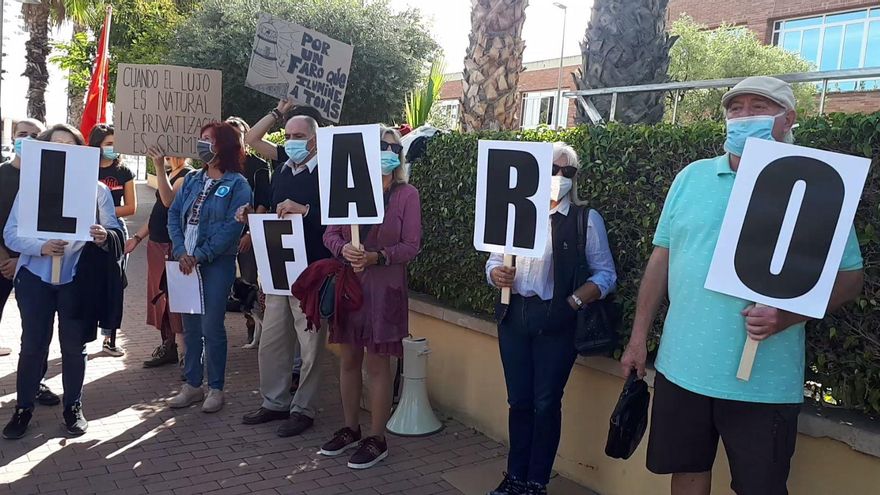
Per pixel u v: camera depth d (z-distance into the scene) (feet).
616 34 16.24
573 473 13.60
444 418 16.72
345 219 12.78
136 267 38.60
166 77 18.72
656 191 11.91
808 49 66.23
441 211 17.04
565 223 11.59
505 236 11.51
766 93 8.45
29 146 13.26
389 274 13.25
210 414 16.19
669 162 11.68
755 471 8.32
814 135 9.92
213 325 16.07
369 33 46.44
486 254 15.55
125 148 18.62
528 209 11.27
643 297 9.66
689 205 8.91
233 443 14.57
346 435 14.37
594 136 13.12
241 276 19.97
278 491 12.46
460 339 16.46
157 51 62.80
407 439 15.30
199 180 16.25
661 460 9.00
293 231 14.73
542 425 11.76
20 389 14.11
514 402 12.18
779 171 8.08
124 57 63.21
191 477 12.84
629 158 12.32
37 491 11.98
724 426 8.57
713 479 11.14
